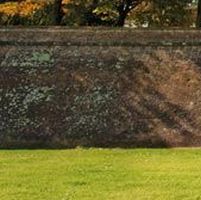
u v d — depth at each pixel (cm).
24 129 3450
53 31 3594
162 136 3472
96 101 3516
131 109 3512
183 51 3619
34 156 3103
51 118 3478
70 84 3544
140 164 2909
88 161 2970
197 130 3497
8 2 4634
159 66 3600
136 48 3616
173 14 4825
